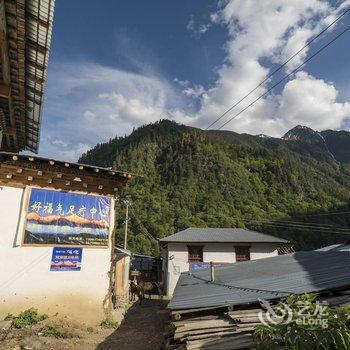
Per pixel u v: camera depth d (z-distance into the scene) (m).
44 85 10.70
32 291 10.52
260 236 28.14
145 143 146.00
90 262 11.76
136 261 34.38
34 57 9.30
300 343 3.74
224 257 26.42
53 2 7.18
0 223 10.55
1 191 10.81
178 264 26.09
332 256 11.52
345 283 6.46
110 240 12.42
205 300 7.32
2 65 8.98
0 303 9.99
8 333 8.74
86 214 12.09
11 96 11.19
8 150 16.16
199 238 27.12
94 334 10.08
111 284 12.62
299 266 10.39
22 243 10.68
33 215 11.06
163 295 25.94
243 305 6.64
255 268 11.86
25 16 7.66
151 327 11.70
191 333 5.70
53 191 11.63
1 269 10.24
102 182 12.62
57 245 11.27
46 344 8.34
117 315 13.62
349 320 3.93
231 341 5.25
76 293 11.21
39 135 15.17
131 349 8.88
